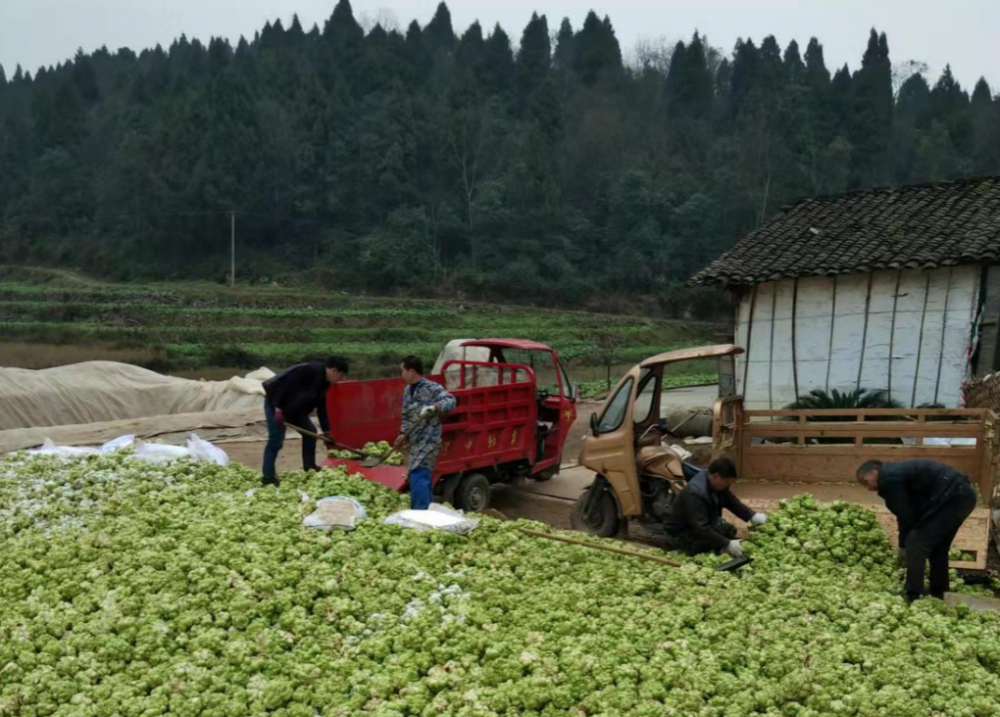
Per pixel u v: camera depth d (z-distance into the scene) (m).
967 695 6.35
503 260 78.25
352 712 5.96
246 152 82.69
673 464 10.73
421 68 113.75
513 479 14.01
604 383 35.69
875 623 7.52
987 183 19.75
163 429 18.19
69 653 6.66
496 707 6.04
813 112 90.38
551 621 7.33
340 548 8.43
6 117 112.94
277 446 11.27
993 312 17.03
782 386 19.44
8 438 16.31
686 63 106.38
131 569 7.85
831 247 19.03
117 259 81.75
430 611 7.32
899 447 11.05
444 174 87.00
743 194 78.75
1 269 83.75
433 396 10.16
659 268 76.38
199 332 55.62
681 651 6.74
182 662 6.52
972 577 8.99
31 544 8.62
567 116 98.38
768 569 8.86
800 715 6.11
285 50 116.75
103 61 168.12
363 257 74.94
